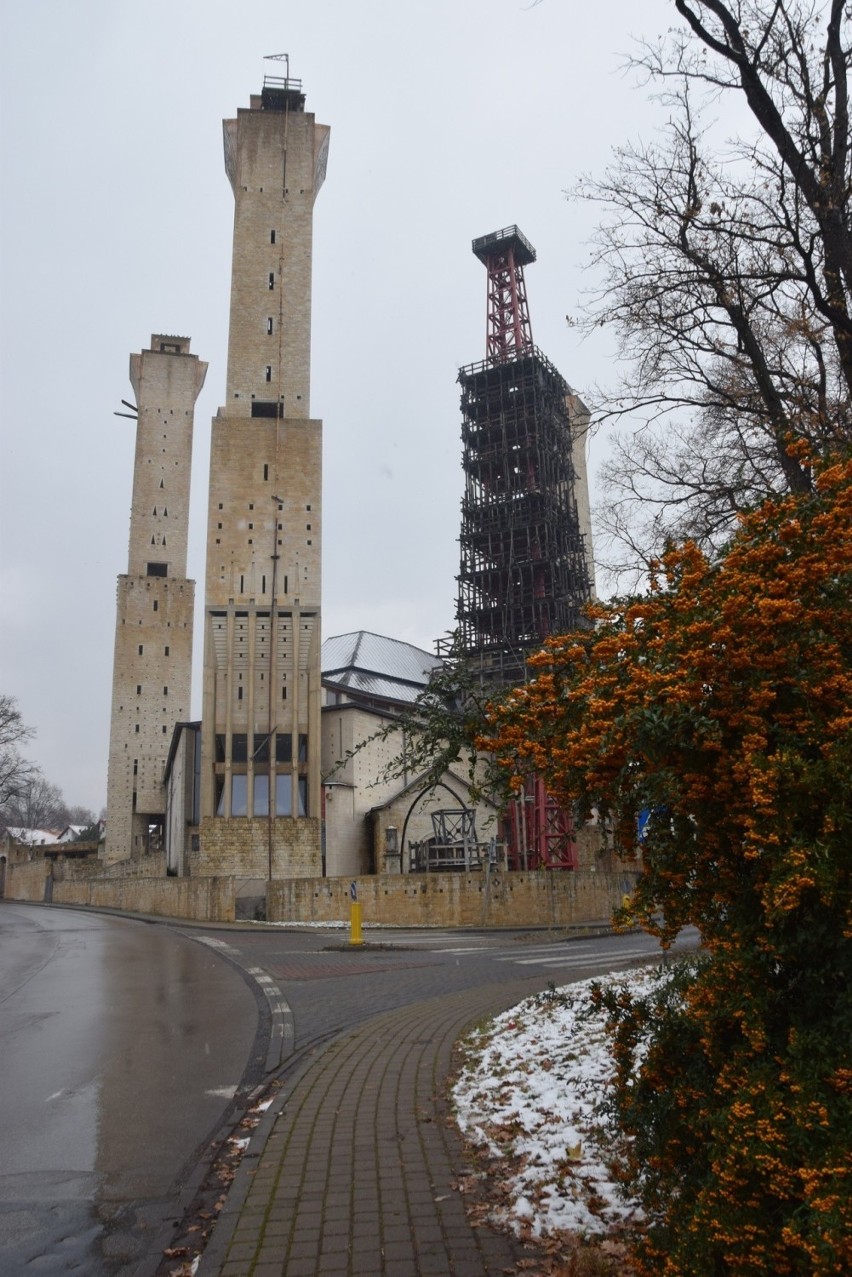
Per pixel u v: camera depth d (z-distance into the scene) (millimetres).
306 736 52688
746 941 3680
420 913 36062
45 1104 8430
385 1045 10070
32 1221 5574
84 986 17328
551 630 55781
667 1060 4176
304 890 37938
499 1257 4551
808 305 10844
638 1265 3809
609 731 3924
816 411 10391
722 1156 3387
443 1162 5992
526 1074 8016
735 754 3771
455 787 49781
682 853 3961
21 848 94500
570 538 62906
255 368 57969
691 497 13055
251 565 54219
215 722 51938
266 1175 5848
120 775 79938
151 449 88875
